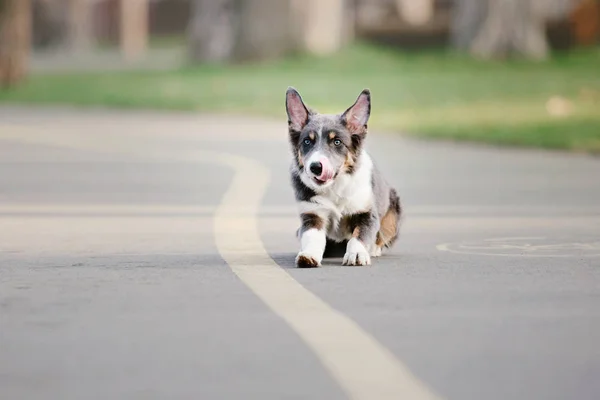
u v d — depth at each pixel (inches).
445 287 421.7
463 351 315.3
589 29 2551.7
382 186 506.0
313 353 312.2
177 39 4256.9
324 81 2085.4
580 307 380.8
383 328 345.4
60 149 1187.9
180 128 1471.5
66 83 2269.9
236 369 294.5
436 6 3061.0
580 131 1269.7
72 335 335.6
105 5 4111.7
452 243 556.4
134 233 594.2
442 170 962.7
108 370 293.3
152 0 4333.2
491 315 366.3
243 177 907.4
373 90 1895.9
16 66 2268.7
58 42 3838.6
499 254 516.1
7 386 277.7
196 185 848.9
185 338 331.3
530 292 410.6
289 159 1061.1
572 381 282.8
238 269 468.8
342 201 482.6
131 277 446.9
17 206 720.3
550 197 771.4
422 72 2239.2
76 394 270.2
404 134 1344.7
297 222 641.6
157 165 1015.0
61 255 512.1
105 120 1622.8
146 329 343.9
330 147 478.0
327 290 414.6
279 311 372.5
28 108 1891.0
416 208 711.1
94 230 605.9
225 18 2546.8
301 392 272.2
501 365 299.1
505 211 695.1
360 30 2731.3
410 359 305.7
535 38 2429.9
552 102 1635.1
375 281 436.1
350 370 293.3
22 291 413.1
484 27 2431.1
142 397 267.6
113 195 784.3
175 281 436.5
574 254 515.2
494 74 2146.9
